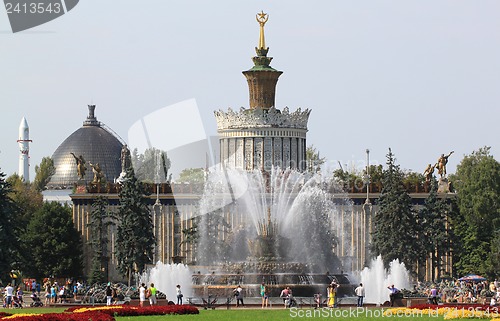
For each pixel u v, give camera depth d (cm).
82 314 17375
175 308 19525
